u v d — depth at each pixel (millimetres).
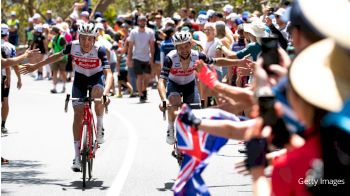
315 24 5590
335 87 5336
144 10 94688
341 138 5414
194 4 83188
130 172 22344
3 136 31609
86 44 21391
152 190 19625
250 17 41094
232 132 8367
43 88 57062
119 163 24047
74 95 21953
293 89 5527
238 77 28703
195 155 10234
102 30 44156
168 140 20797
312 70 5434
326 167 5566
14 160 25328
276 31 24125
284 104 6426
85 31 21266
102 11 80188
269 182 6668
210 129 8453
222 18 43000
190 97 21297
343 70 5352
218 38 32844
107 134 31391
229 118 9922
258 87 6578
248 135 6824
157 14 57219
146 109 41031
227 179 20844
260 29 24516
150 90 52688
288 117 6410
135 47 45188
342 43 5219
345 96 5316
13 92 53969
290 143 6414
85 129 20516
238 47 32469
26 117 38844
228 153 25578
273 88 6520
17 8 101062
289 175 5922
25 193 19375
